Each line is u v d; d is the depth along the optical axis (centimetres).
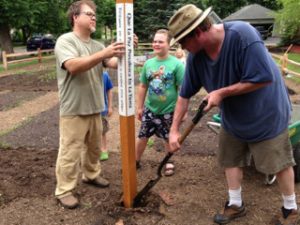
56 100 941
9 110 825
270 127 289
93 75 350
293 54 2403
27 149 532
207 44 266
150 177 427
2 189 399
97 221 335
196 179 420
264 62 256
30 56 2469
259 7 3447
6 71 1711
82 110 346
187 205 361
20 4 2117
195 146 529
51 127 660
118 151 521
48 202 371
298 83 1162
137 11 2883
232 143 321
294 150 390
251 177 419
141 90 433
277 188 393
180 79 400
